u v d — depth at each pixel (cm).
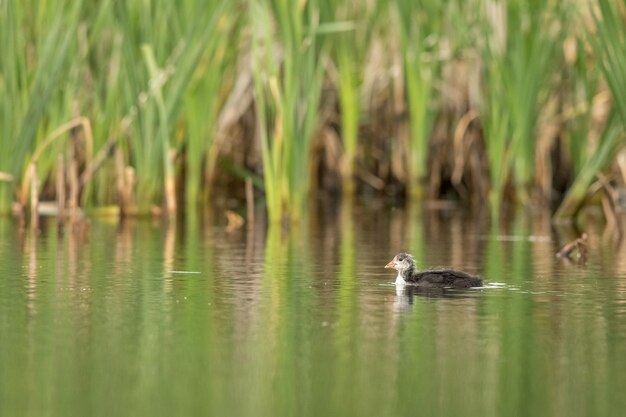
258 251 1866
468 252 1883
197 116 2438
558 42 2475
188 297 1405
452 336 1185
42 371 1049
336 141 2833
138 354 1109
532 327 1228
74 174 2266
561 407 946
